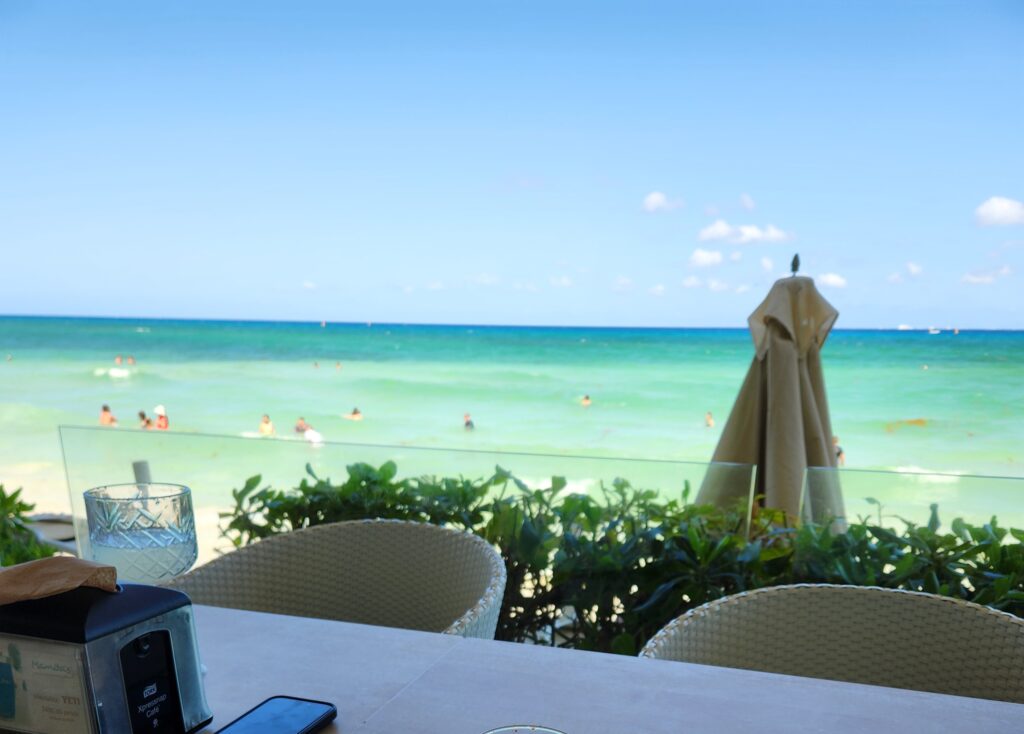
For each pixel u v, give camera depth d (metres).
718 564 2.18
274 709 1.02
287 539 2.02
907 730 0.97
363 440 23.83
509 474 2.36
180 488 1.53
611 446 22.86
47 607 0.91
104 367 29.80
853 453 22.53
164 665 0.96
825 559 2.06
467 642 1.25
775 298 3.39
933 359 24.91
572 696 1.07
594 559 2.27
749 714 1.01
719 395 25.88
